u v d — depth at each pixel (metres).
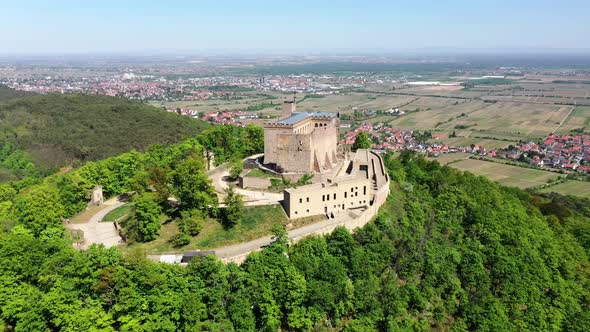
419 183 193.12
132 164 178.62
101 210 153.25
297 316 99.19
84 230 134.38
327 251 119.94
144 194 129.25
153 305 89.38
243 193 151.88
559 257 151.50
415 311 115.75
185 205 134.38
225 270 100.50
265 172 164.25
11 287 90.19
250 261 106.56
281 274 103.50
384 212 148.50
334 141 184.25
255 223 128.62
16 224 126.44
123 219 139.38
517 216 169.88
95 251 98.56
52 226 125.44
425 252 133.00
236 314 94.12
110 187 167.25
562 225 186.88
